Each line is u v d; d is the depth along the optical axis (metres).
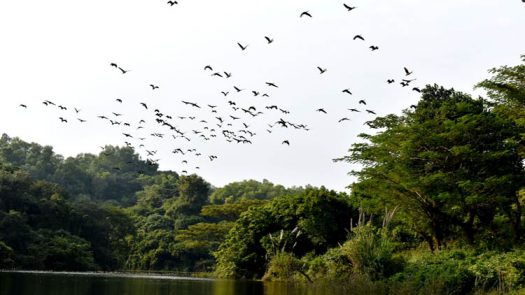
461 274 27.55
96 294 26.83
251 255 55.03
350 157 41.06
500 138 35.47
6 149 135.25
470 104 36.94
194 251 89.94
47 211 75.62
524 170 35.97
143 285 36.59
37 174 127.06
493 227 37.09
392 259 35.06
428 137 35.31
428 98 54.59
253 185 141.50
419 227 40.91
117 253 88.69
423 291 27.75
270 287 36.59
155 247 93.19
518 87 35.22
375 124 41.78
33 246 66.62
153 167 155.38
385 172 37.75
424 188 35.88
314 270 42.12
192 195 106.00
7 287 29.39
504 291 25.05
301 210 53.72
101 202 127.19
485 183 32.84
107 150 158.62
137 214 110.62
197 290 32.78
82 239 76.25
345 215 54.53
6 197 73.25
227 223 83.19
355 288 32.69
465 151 33.66
